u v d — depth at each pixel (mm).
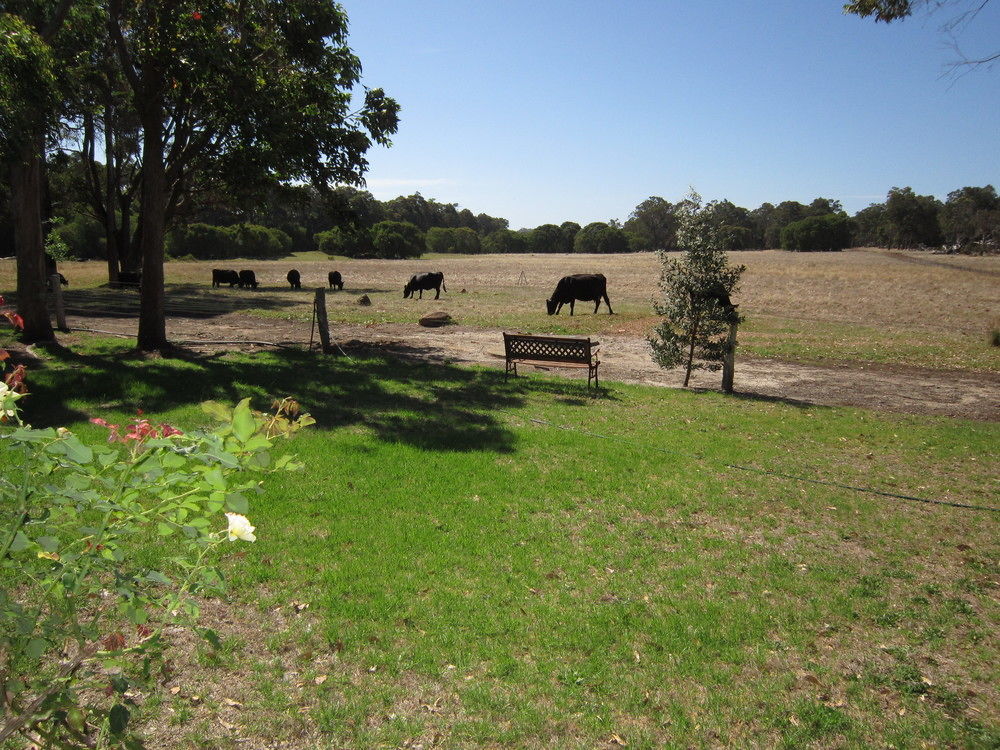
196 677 4062
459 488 7371
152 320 14984
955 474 8789
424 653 4379
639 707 3953
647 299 36906
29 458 2180
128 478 2256
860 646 4652
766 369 17250
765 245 153375
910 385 15523
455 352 18094
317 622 4688
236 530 2160
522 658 4391
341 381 12797
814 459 9234
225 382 11945
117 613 4422
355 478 7492
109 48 17594
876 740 3719
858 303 34750
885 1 9812
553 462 8438
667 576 5582
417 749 3582
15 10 13266
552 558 5820
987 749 3656
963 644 4699
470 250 134750
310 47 15875
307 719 3770
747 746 3656
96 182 35719
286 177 17750
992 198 134875
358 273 60125
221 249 81812
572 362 13359
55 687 2164
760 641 4668
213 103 14578
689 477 8148
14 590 3893
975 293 39906
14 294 28828
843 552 6227
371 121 17375
